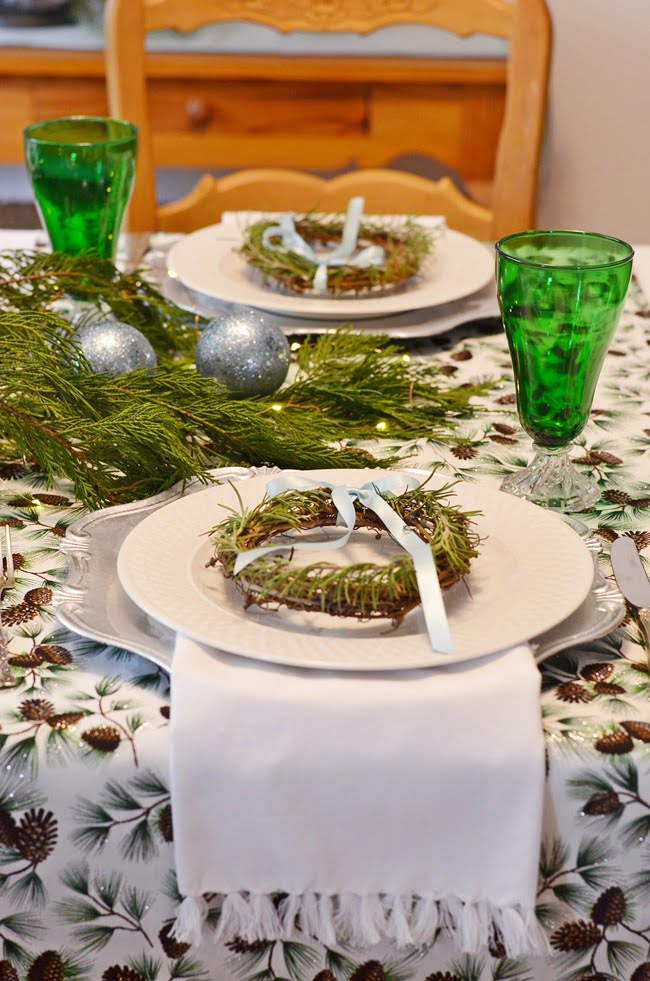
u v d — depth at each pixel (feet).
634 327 4.82
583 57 9.94
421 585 3.04
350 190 6.16
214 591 3.20
